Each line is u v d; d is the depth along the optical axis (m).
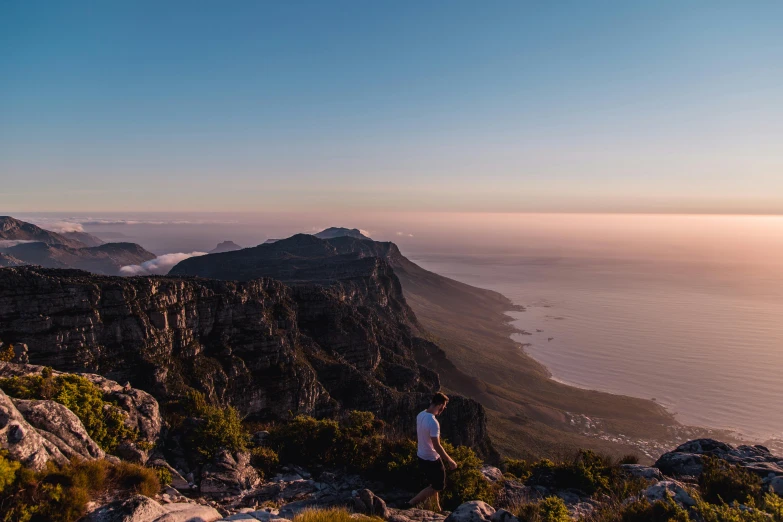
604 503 14.91
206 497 18.23
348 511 13.82
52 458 12.20
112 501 11.44
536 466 23.27
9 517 9.49
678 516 11.10
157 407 24.17
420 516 14.34
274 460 23.19
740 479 14.40
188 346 72.56
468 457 20.67
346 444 23.84
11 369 19.92
